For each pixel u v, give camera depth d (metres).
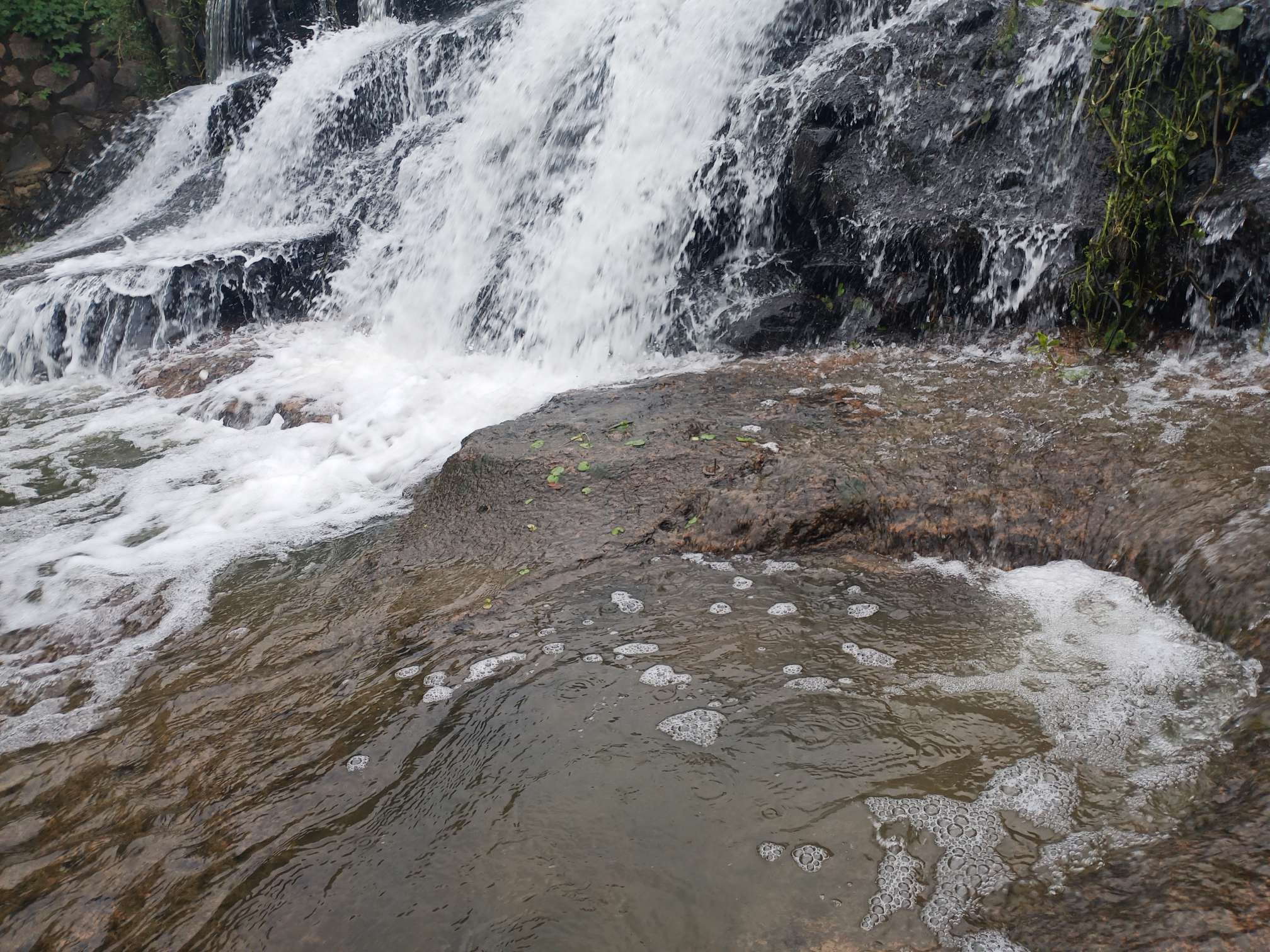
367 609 3.86
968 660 3.12
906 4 7.03
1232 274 4.95
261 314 9.35
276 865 2.49
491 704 3.07
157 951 2.27
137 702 3.42
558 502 4.46
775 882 2.27
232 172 11.88
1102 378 4.95
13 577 4.64
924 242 5.97
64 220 13.74
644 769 2.70
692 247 7.03
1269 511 3.34
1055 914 2.06
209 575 4.42
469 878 2.37
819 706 2.92
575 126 8.27
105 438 6.83
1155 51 5.11
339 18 13.80
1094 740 2.68
